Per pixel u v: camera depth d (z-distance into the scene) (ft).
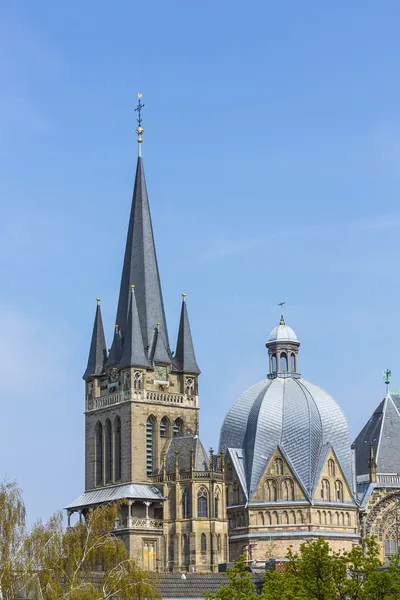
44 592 411.34
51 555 424.46
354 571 423.23
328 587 414.21
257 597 414.41
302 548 429.38
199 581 545.85
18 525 426.92
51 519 439.63
